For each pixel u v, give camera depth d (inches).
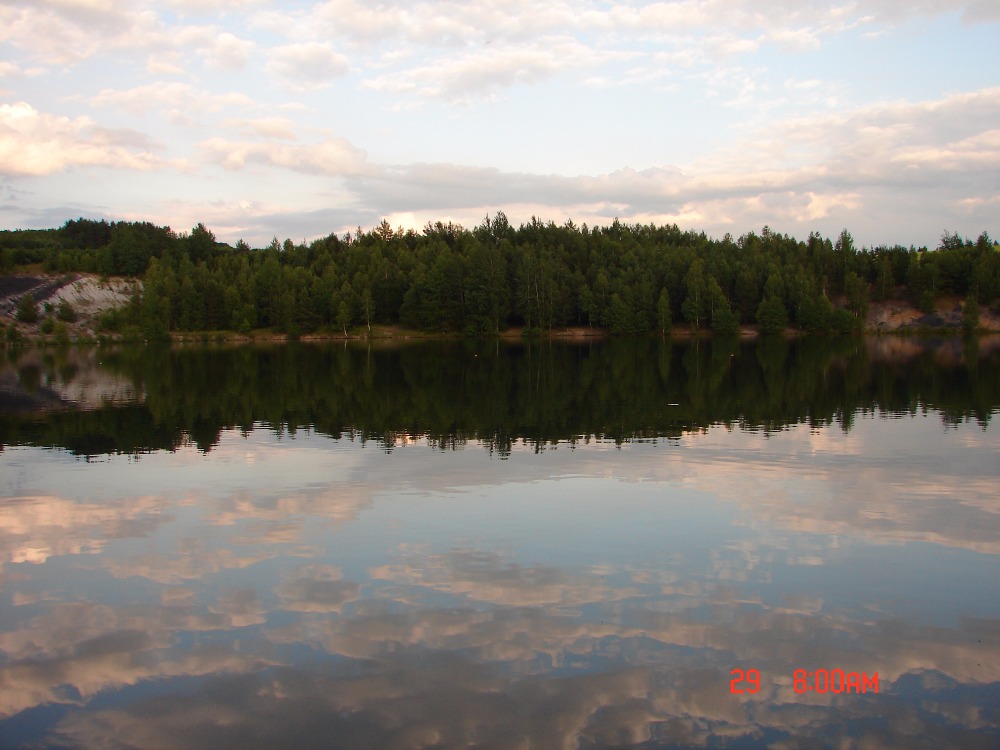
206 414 1409.9
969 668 405.1
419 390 1830.7
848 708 367.9
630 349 3959.2
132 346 4788.4
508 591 503.5
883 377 2092.8
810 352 3479.3
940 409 1391.5
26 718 365.7
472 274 5442.9
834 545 595.5
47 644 439.2
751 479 816.3
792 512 687.7
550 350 3941.9
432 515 682.8
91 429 1225.4
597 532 628.4
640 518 668.7
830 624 454.9
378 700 374.3
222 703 374.9
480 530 636.7
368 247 6973.4
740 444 1028.5
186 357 3518.7
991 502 722.2
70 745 344.5
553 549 586.9
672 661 410.0
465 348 4252.0
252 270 6284.5
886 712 365.1
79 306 6018.7
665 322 5305.1
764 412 1362.0
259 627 454.9
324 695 379.6
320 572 542.6
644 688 383.9
